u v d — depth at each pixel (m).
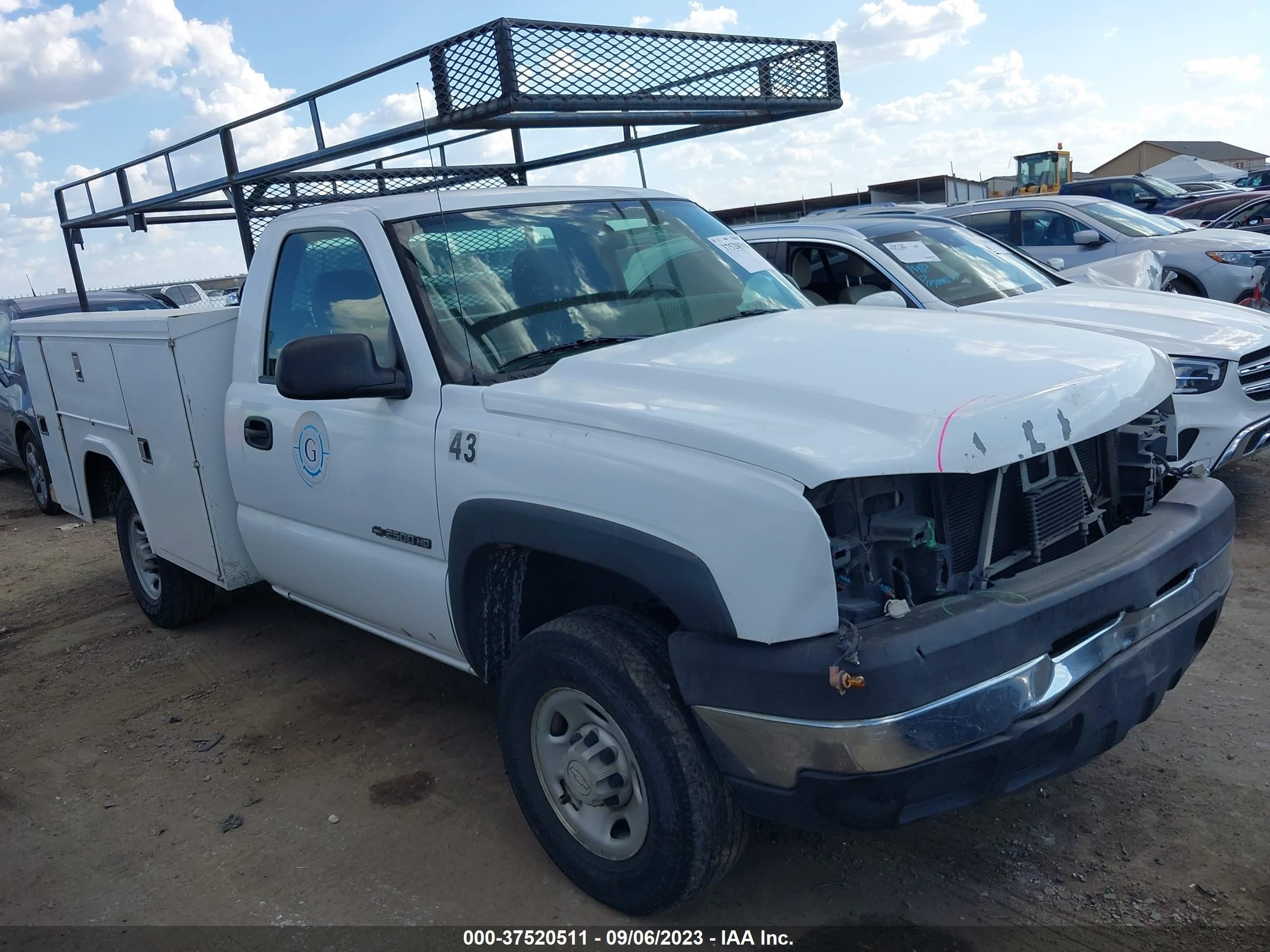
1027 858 3.00
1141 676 2.58
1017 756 2.34
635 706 2.60
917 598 2.40
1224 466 5.59
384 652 5.05
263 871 3.27
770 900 2.92
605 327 3.44
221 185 4.75
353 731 4.21
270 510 4.15
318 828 3.50
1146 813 3.15
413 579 3.40
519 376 3.17
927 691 2.20
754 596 2.32
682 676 2.46
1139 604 2.58
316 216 3.88
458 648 3.35
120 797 3.83
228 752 4.12
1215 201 18.11
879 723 2.19
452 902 3.03
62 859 3.45
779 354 2.91
